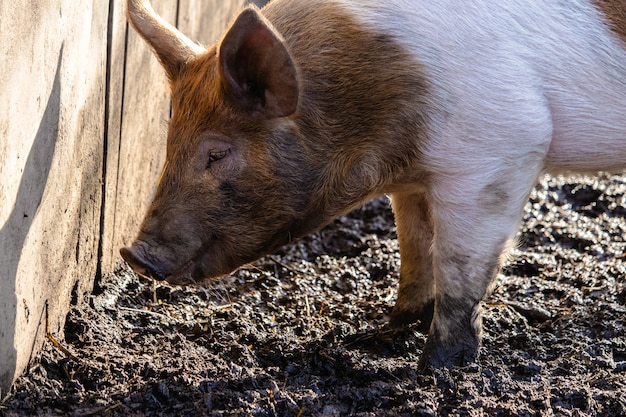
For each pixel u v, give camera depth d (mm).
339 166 4359
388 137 4383
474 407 4164
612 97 4566
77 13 4352
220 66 3900
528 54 4414
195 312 5281
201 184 4168
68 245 4625
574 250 6629
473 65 4324
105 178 5188
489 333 5207
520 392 4332
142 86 5750
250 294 5668
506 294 5824
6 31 3479
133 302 5344
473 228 4488
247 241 4297
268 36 3783
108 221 5363
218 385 4207
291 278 6035
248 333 4977
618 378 4520
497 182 4438
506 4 4426
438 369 4465
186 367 4410
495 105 4336
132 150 5707
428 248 5070
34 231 4055
